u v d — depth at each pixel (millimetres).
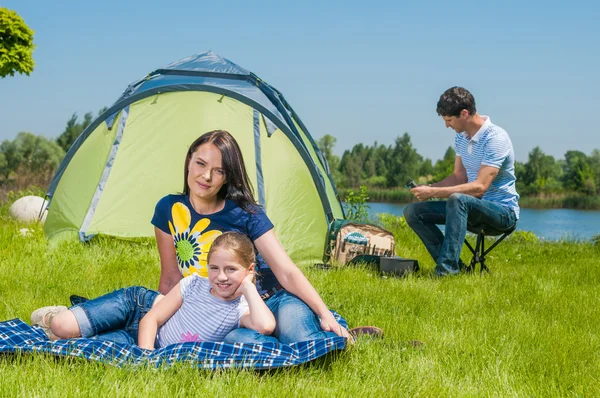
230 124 7785
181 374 2893
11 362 3094
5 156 43969
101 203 7668
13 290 5230
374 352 3482
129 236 7473
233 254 3340
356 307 4902
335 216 8305
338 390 2904
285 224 7441
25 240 7574
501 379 3232
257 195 7441
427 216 6992
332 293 5375
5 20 19219
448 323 4492
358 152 98438
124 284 5551
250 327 3377
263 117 7844
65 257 6594
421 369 3277
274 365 3057
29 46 19984
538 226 28641
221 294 3412
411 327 4344
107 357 3039
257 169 7559
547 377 3326
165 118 7949
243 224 3707
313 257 7480
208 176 3578
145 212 7668
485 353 3688
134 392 2705
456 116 6758
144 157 7848
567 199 61594
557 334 4180
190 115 7891
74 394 2670
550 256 8938
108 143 7934
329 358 3289
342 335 3465
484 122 6801
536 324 4473
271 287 3721
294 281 3584
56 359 3082
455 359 3576
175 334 3426
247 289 3389
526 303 5254
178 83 7973
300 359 3107
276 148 7734
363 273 6445
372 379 3107
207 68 8219
